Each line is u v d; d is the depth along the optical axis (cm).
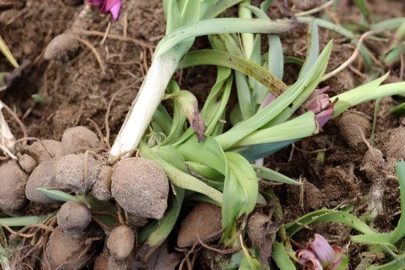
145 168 54
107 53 71
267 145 59
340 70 69
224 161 56
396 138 63
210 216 58
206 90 69
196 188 56
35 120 73
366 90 60
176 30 60
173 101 63
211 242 58
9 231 62
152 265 59
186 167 58
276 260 56
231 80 63
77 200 57
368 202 61
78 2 77
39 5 76
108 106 66
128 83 70
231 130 58
